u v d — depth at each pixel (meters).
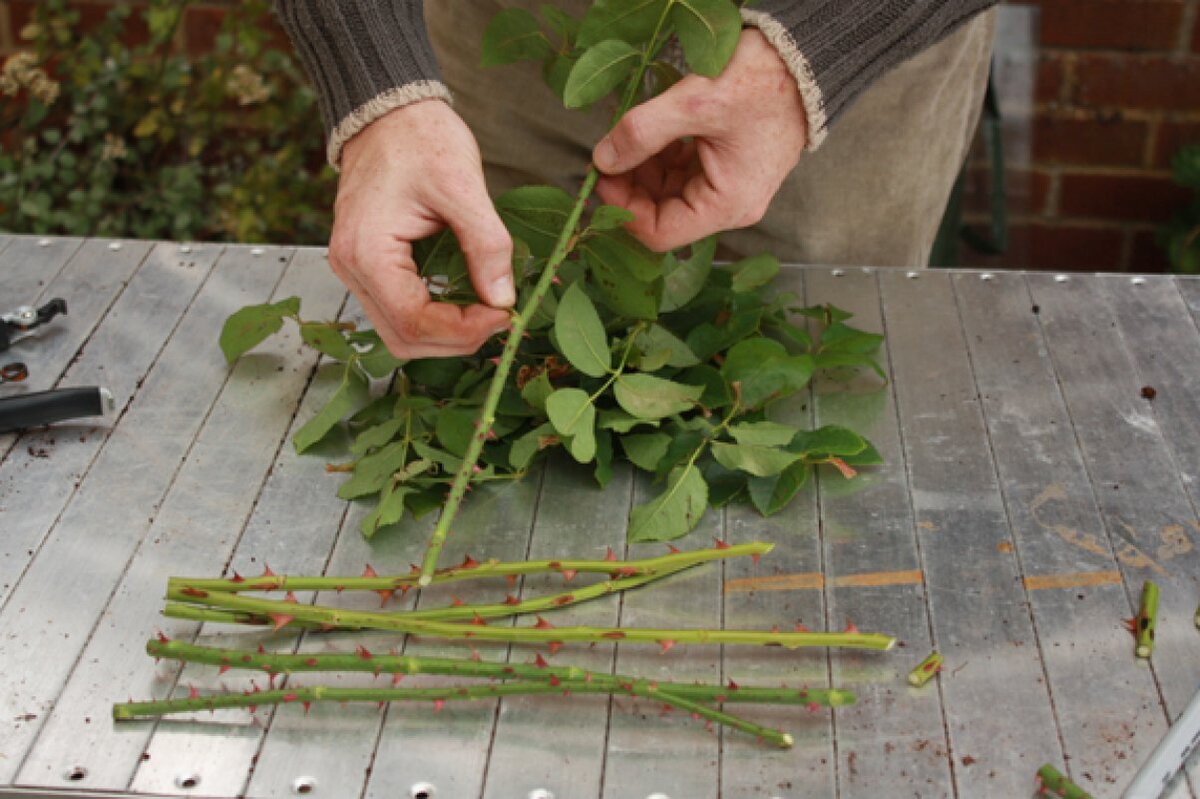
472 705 1.09
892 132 1.51
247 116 2.25
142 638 1.13
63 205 2.25
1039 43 2.08
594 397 1.21
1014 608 1.14
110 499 1.22
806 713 1.08
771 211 1.55
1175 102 2.09
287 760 1.06
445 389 1.29
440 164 1.15
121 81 2.20
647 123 1.15
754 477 1.21
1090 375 1.31
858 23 1.15
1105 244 2.22
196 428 1.28
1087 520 1.20
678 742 1.07
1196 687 1.09
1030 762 1.05
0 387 1.32
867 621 1.13
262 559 1.18
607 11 1.17
